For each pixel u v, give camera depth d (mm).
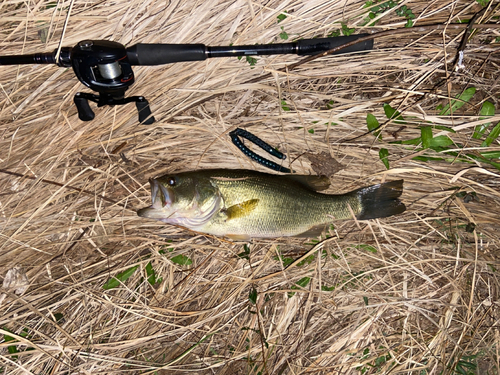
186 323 589
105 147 565
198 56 451
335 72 586
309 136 595
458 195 591
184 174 484
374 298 608
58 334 545
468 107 602
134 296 577
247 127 586
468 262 595
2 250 531
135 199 575
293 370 575
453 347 586
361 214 535
